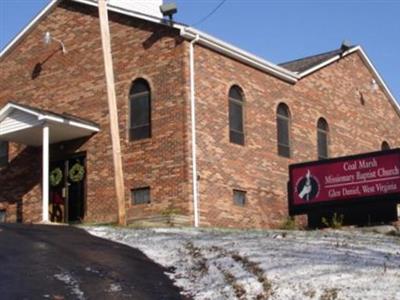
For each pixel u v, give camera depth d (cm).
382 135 3294
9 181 2612
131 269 1195
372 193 2088
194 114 2209
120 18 2400
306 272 1051
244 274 1088
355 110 3105
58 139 2453
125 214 2036
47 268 1170
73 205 2409
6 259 1223
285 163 2575
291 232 1658
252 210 2370
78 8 2545
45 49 2616
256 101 2495
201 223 2147
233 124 2380
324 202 2172
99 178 2347
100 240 1505
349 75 3103
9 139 2447
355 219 2144
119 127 2327
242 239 1413
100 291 1035
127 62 2355
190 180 2150
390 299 888
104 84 2409
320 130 2847
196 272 1162
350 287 952
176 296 1023
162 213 2155
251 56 2450
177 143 2189
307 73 2784
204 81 2275
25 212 2533
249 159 2406
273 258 1170
